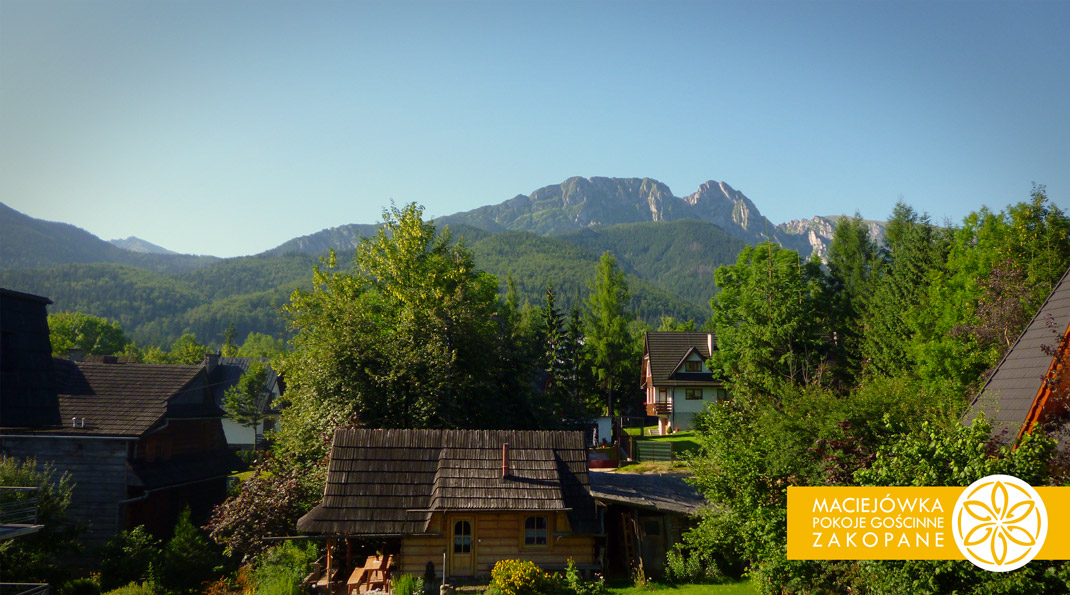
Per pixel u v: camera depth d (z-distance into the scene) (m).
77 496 29.69
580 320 76.12
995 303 30.50
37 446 29.84
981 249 39.53
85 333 116.19
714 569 21.28
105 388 33.62
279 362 35.09
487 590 19.31
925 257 52.81
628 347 72.50
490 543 21.52
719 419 19.81
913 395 17.53
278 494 24.88
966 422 16.39
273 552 23.50
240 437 69.25
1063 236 35.72
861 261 67.69
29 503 18.97
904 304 51.12
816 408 17.27
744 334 46.09
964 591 10.61
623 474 29.08
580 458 23.61
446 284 36.97
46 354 20.09
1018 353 17.08
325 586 20.91
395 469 22.50
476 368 32.47
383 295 37.81
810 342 44.91
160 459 33.72
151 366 36.12
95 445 30.19
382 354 30.59
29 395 19.05
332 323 33.28
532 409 33.53
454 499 21.17
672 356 68.88
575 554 21.66
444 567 20.11
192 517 36.19
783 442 16.95
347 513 21.31
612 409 75.19
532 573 19.20
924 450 11.75
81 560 29.00
